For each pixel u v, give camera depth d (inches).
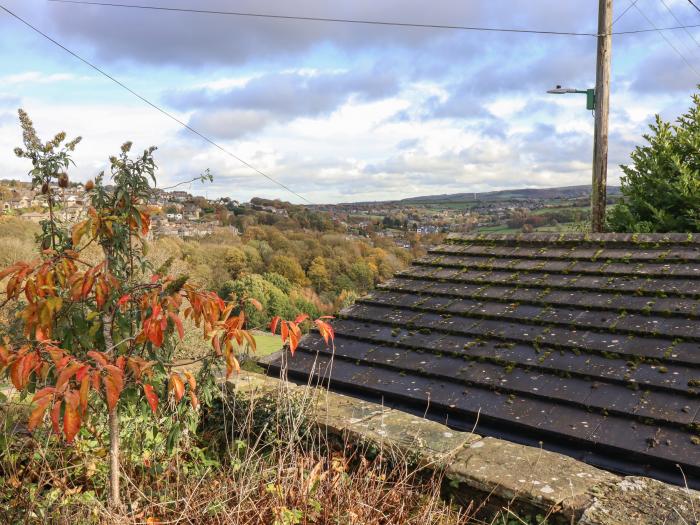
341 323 218.5
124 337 120.6
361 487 129.6
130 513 115.8
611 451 129.3
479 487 121.8
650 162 350.6
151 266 130.6
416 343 190.1
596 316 176.2
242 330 113.0
